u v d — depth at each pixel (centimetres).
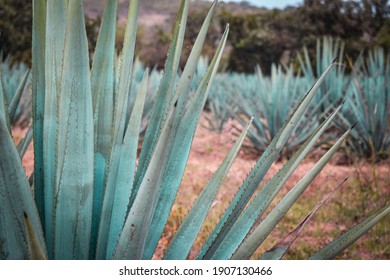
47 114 190
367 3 3188
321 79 202
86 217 185
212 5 203
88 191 183
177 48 210
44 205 195
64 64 172
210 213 589
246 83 1664
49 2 184
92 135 179
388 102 857
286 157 905
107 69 197
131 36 197
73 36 171
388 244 500
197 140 1149
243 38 4422
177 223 541
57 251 186
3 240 166
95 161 197
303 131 909
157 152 164
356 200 640
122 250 180
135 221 174
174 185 214
